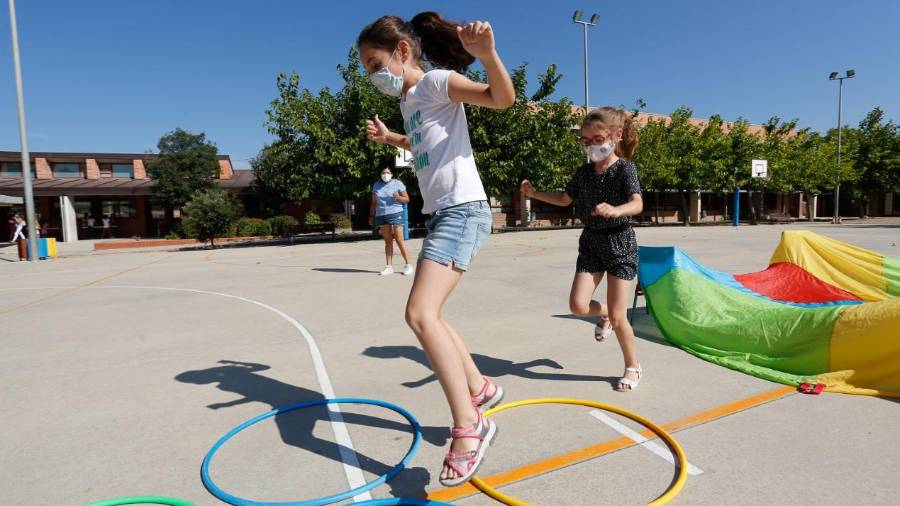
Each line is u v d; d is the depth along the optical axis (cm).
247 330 521
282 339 483
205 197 2066
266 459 252
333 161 1764
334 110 1891
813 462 234
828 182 3002
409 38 229
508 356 411
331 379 372
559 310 575
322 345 460
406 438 272
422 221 2561
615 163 311
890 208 4147
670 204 3291
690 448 250
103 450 269
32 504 220
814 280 530
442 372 209
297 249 1550
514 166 1909
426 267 216
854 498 206
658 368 372
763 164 2472
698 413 291
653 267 467
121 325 561
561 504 206
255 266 1098
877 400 300
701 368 369
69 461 258
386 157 1797
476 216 222
